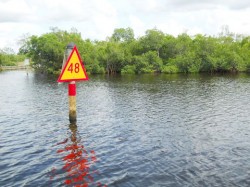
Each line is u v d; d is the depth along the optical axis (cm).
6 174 1087
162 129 1764
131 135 1627
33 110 2458
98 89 4128
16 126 1869
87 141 1509
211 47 8719
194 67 8469
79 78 1736
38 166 1162
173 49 9594
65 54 1672
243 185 983
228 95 3238
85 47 9962
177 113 2255
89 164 1179
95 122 1959
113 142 1491
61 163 1194
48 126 1852
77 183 1001
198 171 1102
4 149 1391
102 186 976
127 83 5069
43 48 9438
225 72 8388
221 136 1600
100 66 9131
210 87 4144
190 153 1312
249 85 4356
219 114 2205
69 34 11194
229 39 12306
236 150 1351
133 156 1273
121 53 8994
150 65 8762
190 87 4178
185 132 1691
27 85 5009
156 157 1259
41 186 981
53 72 9356
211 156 1270
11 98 3291
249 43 10562
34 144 1466
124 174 1074
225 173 1083
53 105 2708
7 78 7119
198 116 2138
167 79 5875
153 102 2816
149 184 990
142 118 2088
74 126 1841
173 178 1038
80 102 2895
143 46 9725
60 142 1495
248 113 2230
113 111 2377
